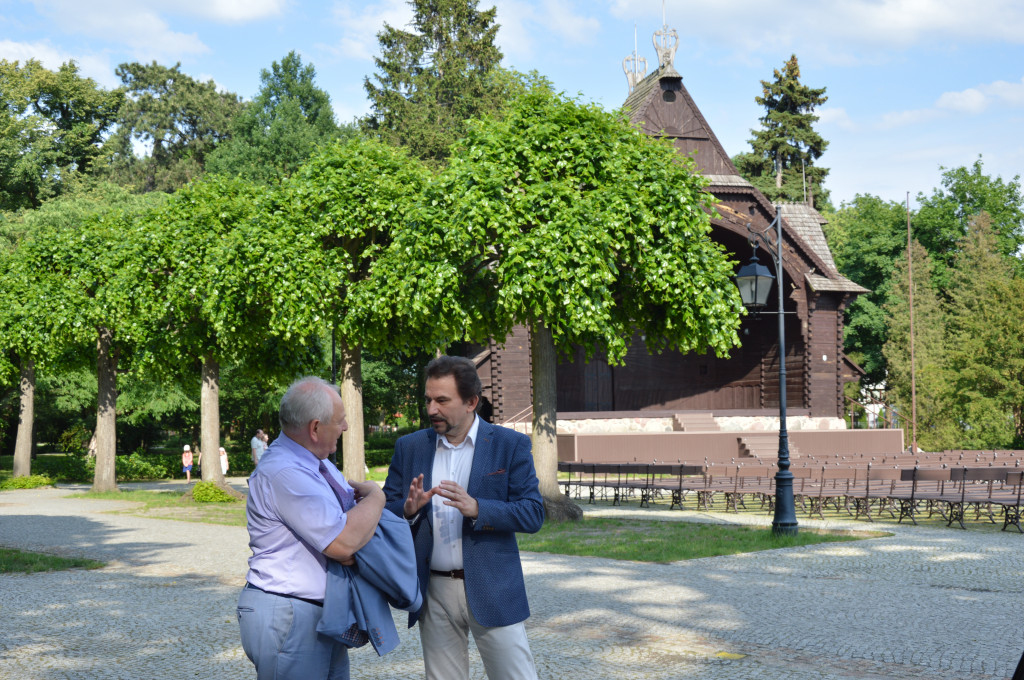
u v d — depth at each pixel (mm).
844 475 18094
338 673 3416
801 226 35219
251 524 3340
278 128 43906
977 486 19875
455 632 3930
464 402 3889
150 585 9555
